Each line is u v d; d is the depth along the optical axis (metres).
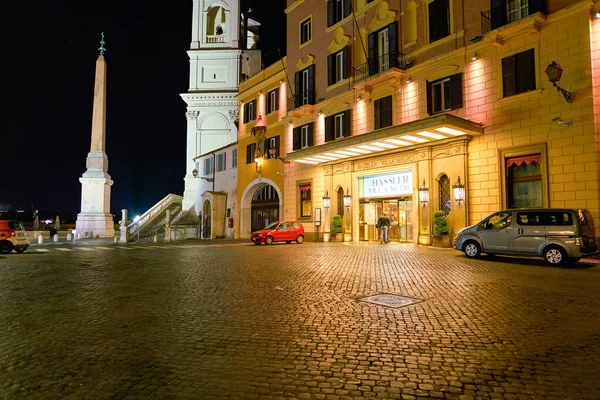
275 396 3.56
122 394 3.61
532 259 12.93
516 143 15.46
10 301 7.47
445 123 15.34
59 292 8.29
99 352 4.70
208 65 49.50
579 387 3.68
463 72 17.42
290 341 5.05
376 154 21.53
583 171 13.51
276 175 28.73
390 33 20.72
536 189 15.01
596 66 13.47
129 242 28.73
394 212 21.17
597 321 5.75
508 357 4.43
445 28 18.39
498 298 7.25
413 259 13.22
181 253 17.19
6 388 3.75
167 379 3.93
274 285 8.84
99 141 39.03
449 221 17.58
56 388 3.74
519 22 14.94
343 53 23.86
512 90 15.68
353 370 4.12
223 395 3.59
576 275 9.70
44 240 33.25
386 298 7.38
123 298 7.66
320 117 25.12
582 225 11.35
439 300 7.16
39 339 5.21
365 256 14.50
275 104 29.61
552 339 5.01
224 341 5.07
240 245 22.89
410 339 5.07
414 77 19.50
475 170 16.80
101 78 38.94
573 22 13.99
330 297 7.54
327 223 24.36
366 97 21.98
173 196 48.34
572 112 13.88
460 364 4.25
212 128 48.50
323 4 25.52
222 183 36.84
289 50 28.00
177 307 6.90
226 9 49.88
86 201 38.47
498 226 12.77
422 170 18.88
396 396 3.55
